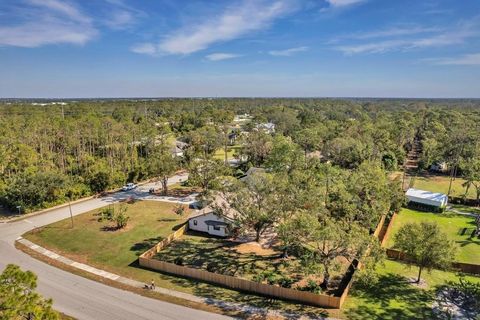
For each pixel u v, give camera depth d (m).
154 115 161.88
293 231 26.88
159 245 33.84
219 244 35.53
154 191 56.25
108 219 42.47
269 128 115.88
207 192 39.81
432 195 48.78
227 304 24.48
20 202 44.91
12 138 68.62
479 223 38.56
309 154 83.31
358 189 36.75
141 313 23.33
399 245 28.03
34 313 15.27
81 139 75.62
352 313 23.38
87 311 23.56
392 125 93.31
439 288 26.97
